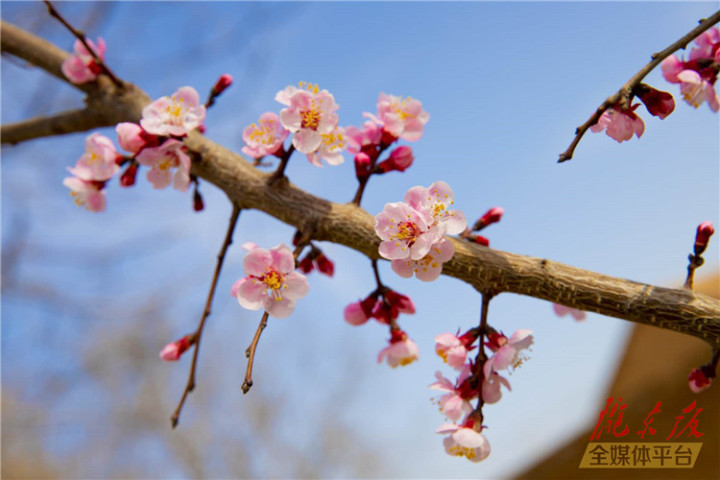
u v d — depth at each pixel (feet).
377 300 1.82
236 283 1.67
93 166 1.84
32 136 2.04
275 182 1.76
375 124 1.82
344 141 1.75
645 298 1.63
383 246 1.63
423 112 1.84
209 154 1.80
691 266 1.65
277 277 1.65
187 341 1.82
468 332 1.72
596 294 1.65
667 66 1.74
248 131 1.77
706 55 1.73
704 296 1.63
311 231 1.72
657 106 1.62
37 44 2.00
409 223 1.63
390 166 1.78
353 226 1.71
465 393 1.73
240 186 1.78
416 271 1.65
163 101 1.78
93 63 1.96
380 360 1.85
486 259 1.68
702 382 1.75
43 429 4.28
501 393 1.72
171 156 1.78
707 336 1.62
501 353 1.69
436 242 1.64
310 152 1.72
